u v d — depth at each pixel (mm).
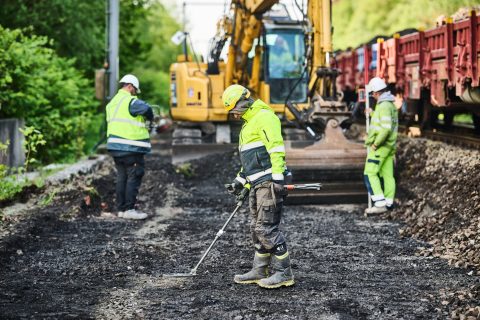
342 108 16609
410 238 12281
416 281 9445
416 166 16922
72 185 16125
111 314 8117
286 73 23125
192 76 24469
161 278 9719
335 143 16297
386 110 14516
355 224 13719
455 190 13320
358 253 11180
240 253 11148
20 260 10602
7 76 18672
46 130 21328
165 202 16391
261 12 19625
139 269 10172
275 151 8750
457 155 15750
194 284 9383
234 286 9281
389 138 14703
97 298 8750
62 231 12734
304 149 16188
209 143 24125
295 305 8430
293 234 12742
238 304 8492
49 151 21734
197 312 8188
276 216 9047
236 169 20844
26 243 11555
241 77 22891
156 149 30406
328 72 16797
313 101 17141
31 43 21000
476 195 12445
